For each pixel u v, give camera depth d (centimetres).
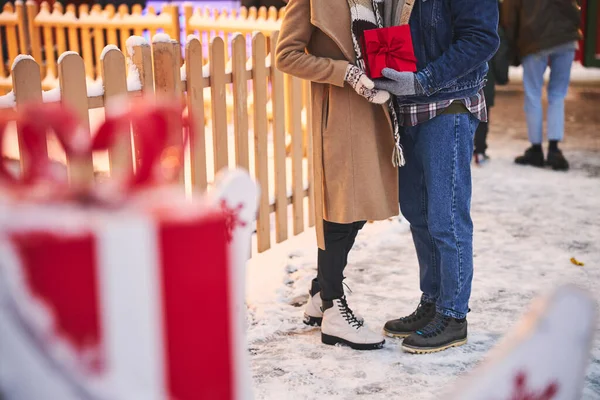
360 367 312
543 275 421
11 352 94
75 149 104
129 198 103
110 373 96
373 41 299
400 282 411
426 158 312
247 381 137
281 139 458
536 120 688
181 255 98
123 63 331
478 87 311
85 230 93
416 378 303
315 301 350
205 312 102
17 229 93
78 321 94
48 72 796
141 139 104
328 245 328
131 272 95
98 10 773
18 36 819
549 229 509
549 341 123
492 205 570
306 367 312
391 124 312
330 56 311
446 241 316
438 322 327
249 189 137
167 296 98
